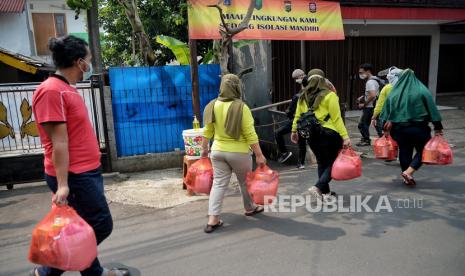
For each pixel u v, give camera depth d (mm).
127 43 12656
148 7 10398
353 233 3873
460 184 5336
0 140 5789
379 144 5695
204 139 4340
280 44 9852
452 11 11031
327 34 7148
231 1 6082
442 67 16203
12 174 5801
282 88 10016
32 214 4754
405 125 5031
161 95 6523
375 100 7508
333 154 4527
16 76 12711
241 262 3367
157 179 6012
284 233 3922
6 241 3990
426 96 4875
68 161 2447
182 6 6289
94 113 6152
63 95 2422
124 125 6387
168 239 3883
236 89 3951
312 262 3322
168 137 6676
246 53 8484
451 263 3242
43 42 16453
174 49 7117
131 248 3705
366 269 3176
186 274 3201
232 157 3918
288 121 6465
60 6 16547
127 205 4898
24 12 15102
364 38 11547
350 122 10383
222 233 3975
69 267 2443
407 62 12203
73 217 2494
